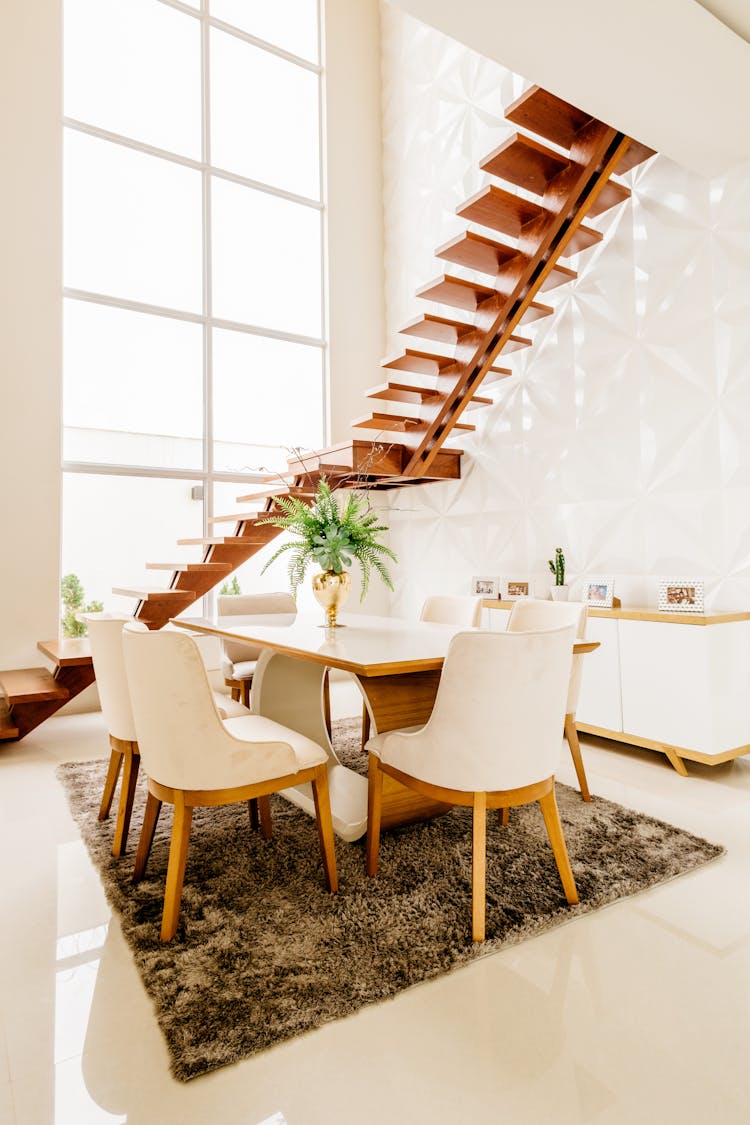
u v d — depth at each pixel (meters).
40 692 3.61
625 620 3.34
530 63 2.58
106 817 2.61
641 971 1.59
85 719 4.41
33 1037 1.38
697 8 2.32
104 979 1.58
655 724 3.19
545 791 1.83
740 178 3.31
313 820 2.54
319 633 2.64
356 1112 1.18
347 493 5.70
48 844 2.39
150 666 1.72
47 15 4.69
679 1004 1.47
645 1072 1.27
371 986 1.51
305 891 1.97
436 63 5.79
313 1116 1.17
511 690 1.67
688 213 3.55
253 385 5.88
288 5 6.21
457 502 5.37
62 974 1.60
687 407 3.55
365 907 1.87
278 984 1.52
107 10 5.20
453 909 1.85
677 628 3.09
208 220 5.53
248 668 3.63
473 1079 1.26
